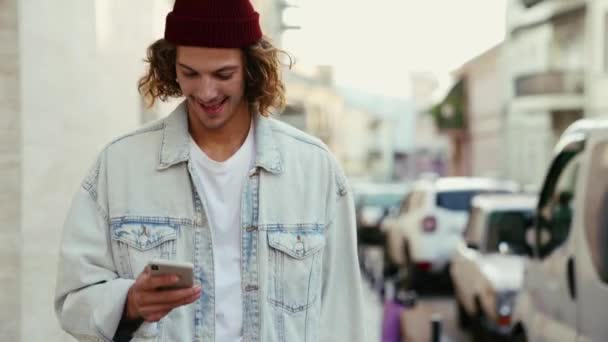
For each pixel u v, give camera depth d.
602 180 4.23
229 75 2.05
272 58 2.16
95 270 2.08
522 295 5.84
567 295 4.61
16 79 4.29
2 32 4.27
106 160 2.14
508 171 36.22
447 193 13.11
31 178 4.41
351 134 74.19
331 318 2.25
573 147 4.89
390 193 22.47
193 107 2.09
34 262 4.43
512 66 34.72
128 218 2.10
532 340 5.32
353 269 2.28
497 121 42.59
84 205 2.12
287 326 2.14
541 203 5.38
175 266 1.83
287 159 2.20
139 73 7.36
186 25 2.00
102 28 5.94
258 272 2.12
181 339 2.07
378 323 10.55
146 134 2.17
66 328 2.09
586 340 4.28
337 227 2.28
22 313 4.30
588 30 28.44
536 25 31.94
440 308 11.95
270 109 2.28
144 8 7.61
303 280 2.16
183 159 2.12
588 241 4.30
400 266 13.97
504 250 9.09
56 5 4.82
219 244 2.14
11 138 4.29
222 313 2.11
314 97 57.81
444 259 12.69
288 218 2.17
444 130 50.62
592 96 28.52
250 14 2.06
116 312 1.98
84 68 5.42
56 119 4.80
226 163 2.15
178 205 2.12
